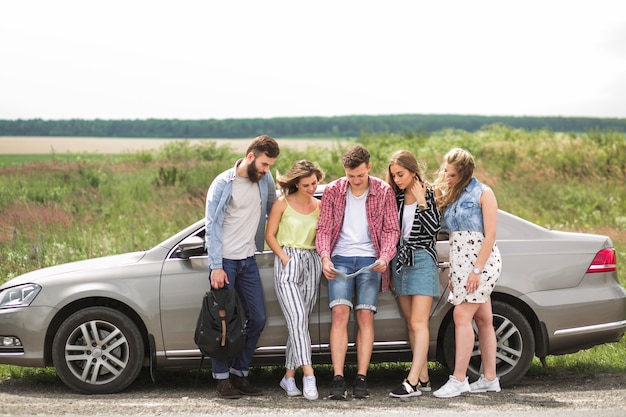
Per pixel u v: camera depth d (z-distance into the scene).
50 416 5.36
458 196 6.14
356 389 6.02
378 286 6.11
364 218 6.16
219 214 6.00
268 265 6.38
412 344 6.20
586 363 7.47
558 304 6.38
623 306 6.51
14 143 64.44
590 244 6.55
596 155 22.25
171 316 6.30
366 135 29.39
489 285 6.04
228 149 29.16
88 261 6.77
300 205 6.22
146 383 6.91
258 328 6.21
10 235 13.65
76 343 6.41
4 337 6.42
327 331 6.34
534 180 19.91
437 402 5.82
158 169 22.58
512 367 6.39
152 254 6.47
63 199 18.30
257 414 5.40
